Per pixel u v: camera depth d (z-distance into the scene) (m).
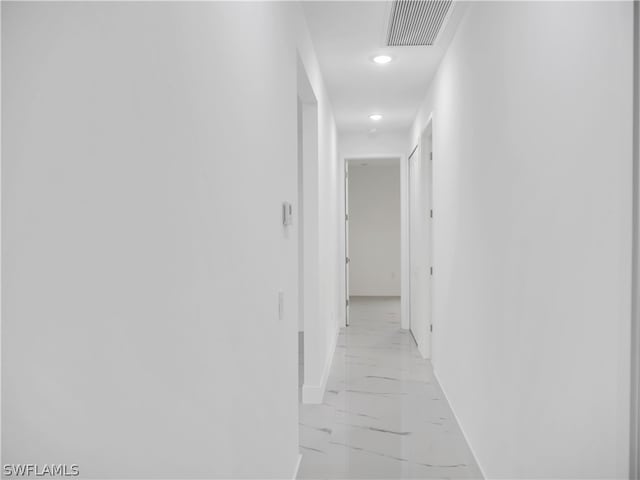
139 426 0.76
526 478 1.80
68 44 0.62
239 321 1.35
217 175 1.16
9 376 0.55
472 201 2.68
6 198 0.54
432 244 4.54
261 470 1.64
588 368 1.36
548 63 1.59
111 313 0.69
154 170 0.82
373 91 4.50
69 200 0.62
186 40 0.97
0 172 0.54
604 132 1.28
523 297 1.82
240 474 1.36
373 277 9.44
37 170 0.57
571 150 1.43
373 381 4.10
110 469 0.69
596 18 1.30
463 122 2.91
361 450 2.80
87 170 0.65
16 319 0.55
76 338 0.62
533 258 1.72
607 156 1.27
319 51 3.46
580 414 1.40
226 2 1.24
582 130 1.37
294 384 2.47
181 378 0.93
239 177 1.35
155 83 0.82
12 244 0.55
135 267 0.75
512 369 1.96
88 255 0.65
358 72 3.94
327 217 4.48
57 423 0.60
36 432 0.57
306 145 3.61
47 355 0.59
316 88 3.51
